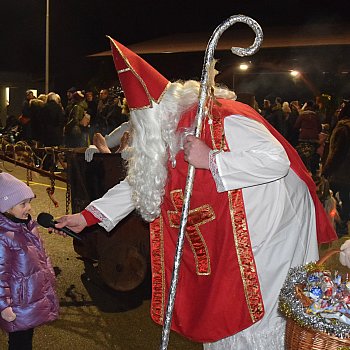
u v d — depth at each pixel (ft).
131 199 10.44
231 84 44.37
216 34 8.96
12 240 11.32
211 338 9.84
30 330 11.59
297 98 48.47
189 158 9.02
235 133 9.32
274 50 40.34
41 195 32.07
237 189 9.52
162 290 10.34
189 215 9.81
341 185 24.32
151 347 13.92
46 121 41.11
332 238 10.53
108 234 16.46
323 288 7.86
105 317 15.61
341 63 38.70
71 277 18.62
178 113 9.64
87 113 44.04
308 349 7.59
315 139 32.73
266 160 9.05
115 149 17.71
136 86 9.60
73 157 16.58
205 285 9.93
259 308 9.68
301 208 9.97
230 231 9.66
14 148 35.53
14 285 11.30
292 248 9.78
